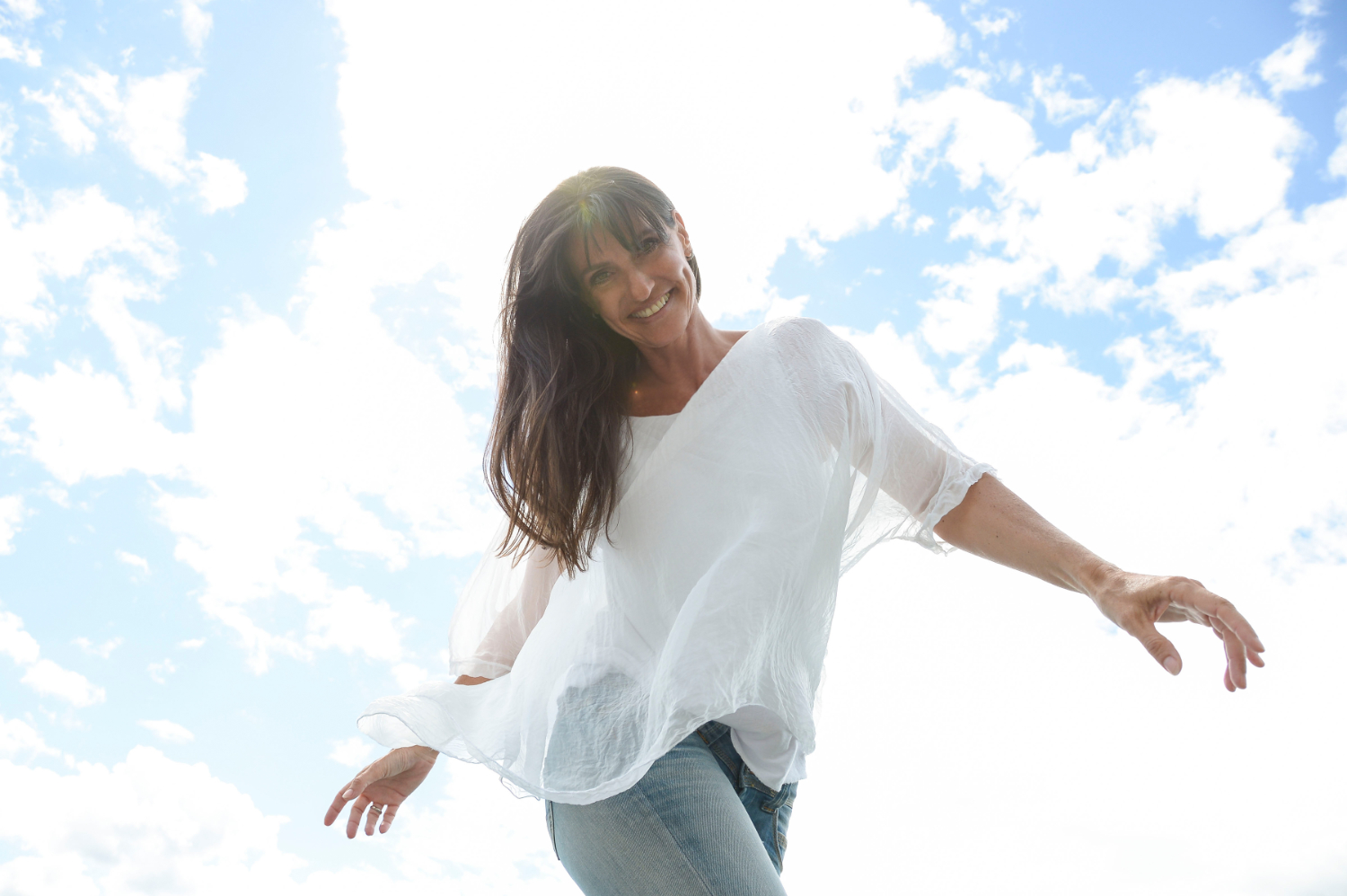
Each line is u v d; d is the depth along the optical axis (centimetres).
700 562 107
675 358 121
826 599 107
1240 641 80
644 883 92
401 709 111
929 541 112
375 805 114
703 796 95
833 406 112
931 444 116
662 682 94
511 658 127
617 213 113
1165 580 88
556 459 117
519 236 124
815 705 119
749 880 90
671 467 112
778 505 104
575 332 123
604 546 115
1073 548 100
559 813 100
